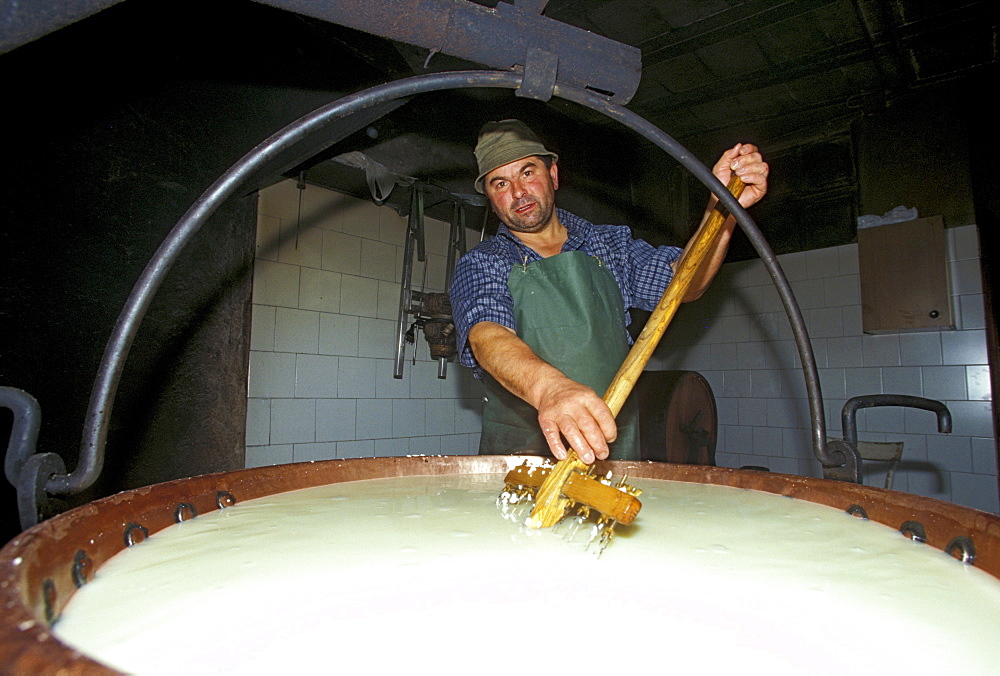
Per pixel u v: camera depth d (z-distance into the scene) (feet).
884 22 8.93
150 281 2.32
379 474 4.55
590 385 5.48
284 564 2.31
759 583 2.15
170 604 1.89
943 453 10.33
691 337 13.48
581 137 11.93
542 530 2.87
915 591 2.08
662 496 3.84
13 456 2.27
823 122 11.77
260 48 6.24
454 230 10.30
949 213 10.50
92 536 2.23
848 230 11.68
